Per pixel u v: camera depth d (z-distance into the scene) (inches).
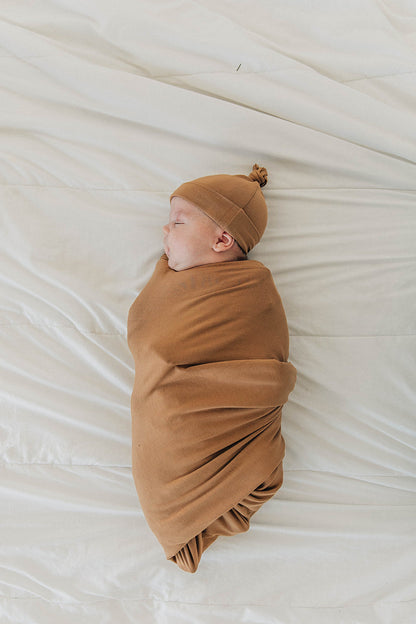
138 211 46.4
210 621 43.0
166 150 46.4
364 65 45.7
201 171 46.4
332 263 45.9
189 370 37.9
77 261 45.7
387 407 45.0
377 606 43.2
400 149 45.1
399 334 45.3
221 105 45.3
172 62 46.1
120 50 47.0
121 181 46.4
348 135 45.9
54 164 46.3
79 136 46.5
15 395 44.2
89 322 45.1
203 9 45.9
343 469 44.9
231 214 40.6
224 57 45.9
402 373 45.1
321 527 44.2
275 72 45.4
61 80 46.1
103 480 44.4
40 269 44.9
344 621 42.8
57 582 43.3
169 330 39.5
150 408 39.0
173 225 41.9
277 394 39.3
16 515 43.9
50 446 44.5
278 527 44.1
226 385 38.8
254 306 40.4
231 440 39.2
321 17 46.3
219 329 39.5
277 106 45.6
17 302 45.1
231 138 45.7
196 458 38.6
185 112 45.5
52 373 44.7
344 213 46.3
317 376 45.0
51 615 43.0
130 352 45.2
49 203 45.9
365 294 45.6
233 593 43.6
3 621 42.9
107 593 43.4
